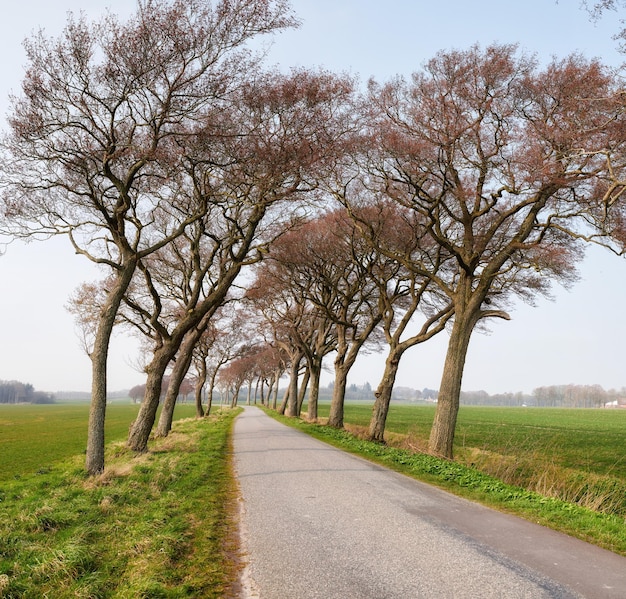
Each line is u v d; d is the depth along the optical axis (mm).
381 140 16703
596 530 7703
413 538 6957
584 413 94125
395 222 21719
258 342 51906
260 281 28281
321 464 14156
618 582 5434
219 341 48031
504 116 14773
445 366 17438
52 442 30672
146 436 17234
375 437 23000
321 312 29766
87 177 13328
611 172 10359
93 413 12586
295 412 44219
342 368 29484
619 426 52969
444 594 4965
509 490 10719
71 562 5680
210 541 6773
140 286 26969
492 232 17250
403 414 68875
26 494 10719
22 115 12203
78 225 14094
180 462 13844
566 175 13562
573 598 4930
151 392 17484
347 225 22797
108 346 13094
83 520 7719
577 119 12414
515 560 6109
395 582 5297
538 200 15969
